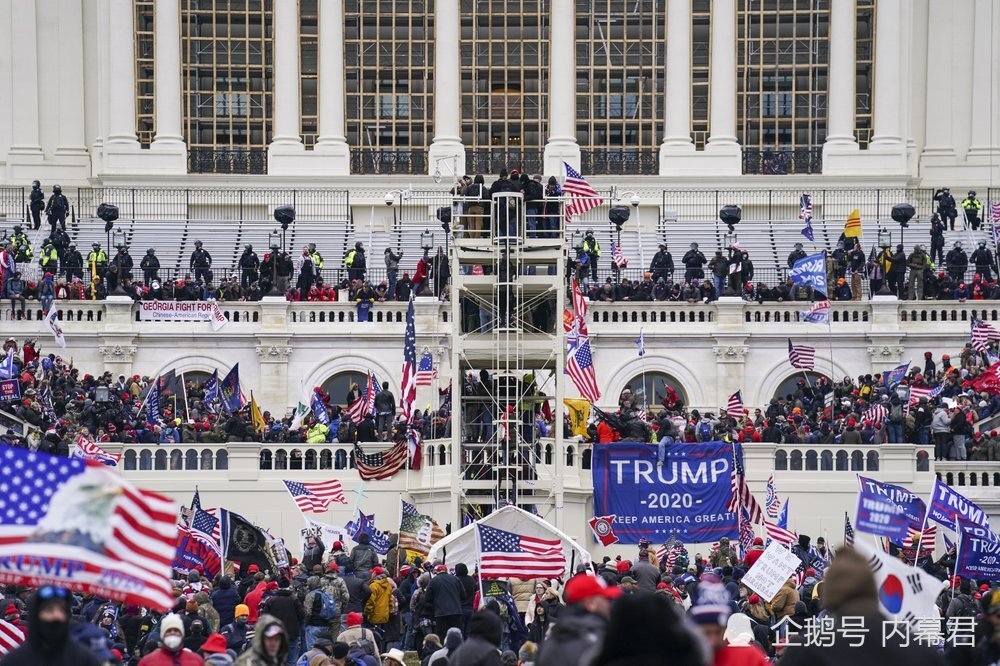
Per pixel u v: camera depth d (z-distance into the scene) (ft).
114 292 618.44
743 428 519.60
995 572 326.24
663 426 497.87
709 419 558.56
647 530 467.52
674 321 620.49
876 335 615.57
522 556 315.58
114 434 502.38
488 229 486.79
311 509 449.48
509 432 471.62
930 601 205.36
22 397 524.52
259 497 497.87
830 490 499.10
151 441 502.38
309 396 558.15
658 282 632.38
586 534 479.00
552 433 496.23
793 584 318.24
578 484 479.00
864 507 270.05
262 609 299.99
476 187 483.92
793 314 621.31
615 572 338.54
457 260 472.03
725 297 619.67
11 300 609.83
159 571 168.35
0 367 537.65
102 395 537.24
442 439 488.02
